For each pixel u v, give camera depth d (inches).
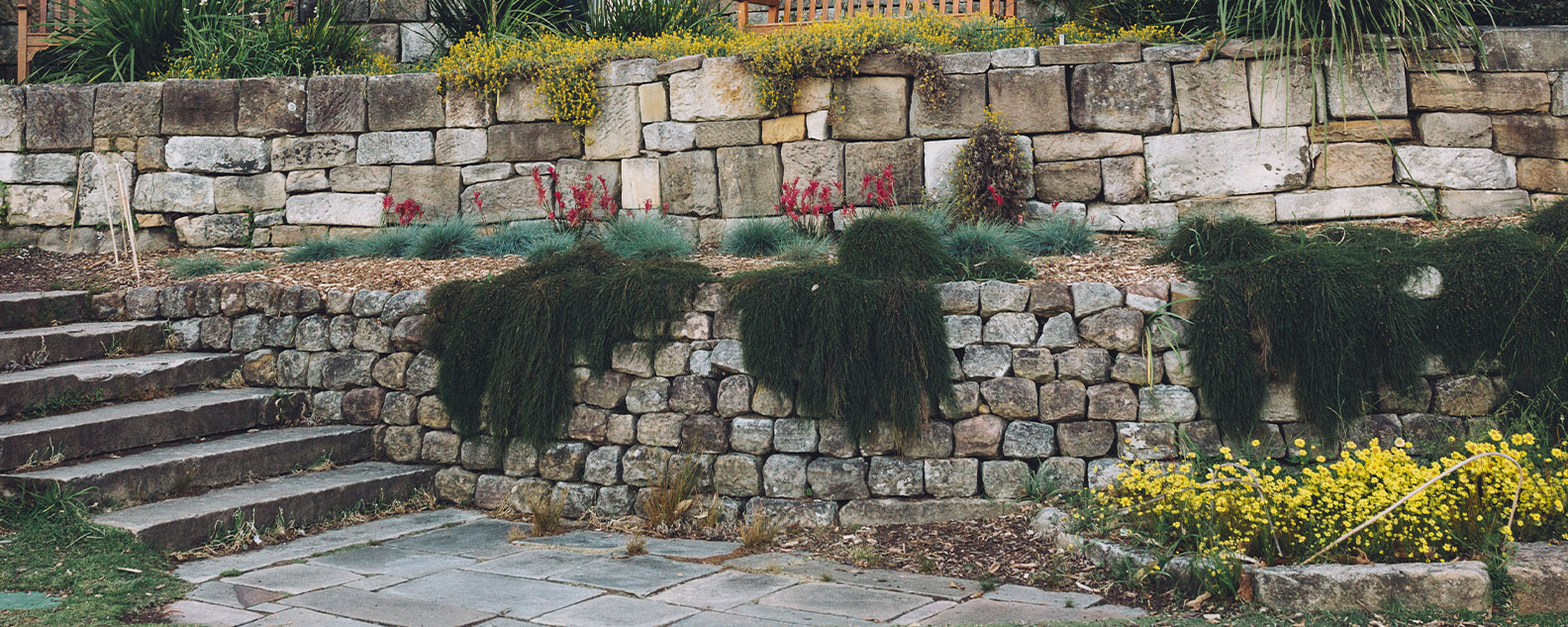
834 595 168.1
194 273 303.0
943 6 367.2
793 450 215.9
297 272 285.0
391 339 249.3
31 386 220.5
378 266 284.0
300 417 255.6
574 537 208.8
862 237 230.1
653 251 272.8
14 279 306.7
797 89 304.2
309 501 212.7
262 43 368.5
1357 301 205.3
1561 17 308.7
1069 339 213.3
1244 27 288.5
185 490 209.3
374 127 338.3
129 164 348.5
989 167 289.0
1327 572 152.9
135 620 152.9
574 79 321.4
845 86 301.9
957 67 297.4
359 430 247.0
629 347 227.8
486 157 333.1
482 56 334.6
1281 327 205.5
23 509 188.2
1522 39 281.9
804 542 204.5
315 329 258.1
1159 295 213.6
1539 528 167.9
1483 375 208.1
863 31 309.3
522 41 357.7
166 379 248.1
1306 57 285.7
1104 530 184.4
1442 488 165.5
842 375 211.9
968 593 169.2
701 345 224.2
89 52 377.7
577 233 312.7
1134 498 188.1
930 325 212.5
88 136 349.4
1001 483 210.5
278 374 260.7
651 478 223.3
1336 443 204.1
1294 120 285.9
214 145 345.1
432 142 336.2
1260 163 287.1
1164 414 208.7
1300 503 169.9
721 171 313.3
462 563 187.8
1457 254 212.5
